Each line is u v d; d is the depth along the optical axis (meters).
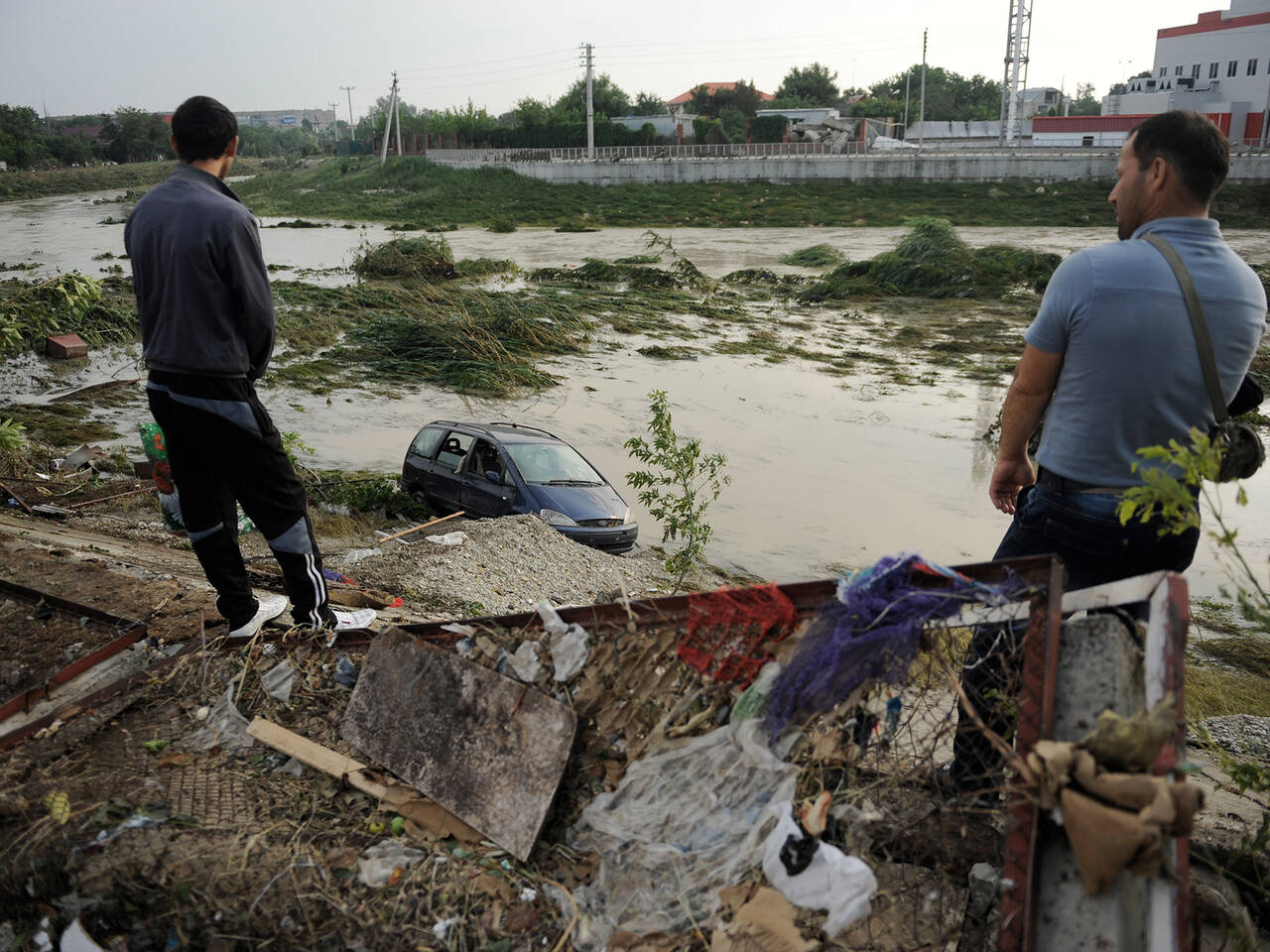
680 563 9.77
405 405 22.20
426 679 2.91
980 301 37.97
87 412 20.39
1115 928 1.78
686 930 2.28
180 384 3.14
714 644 2.61
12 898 2.52
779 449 18.89
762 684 2.48
